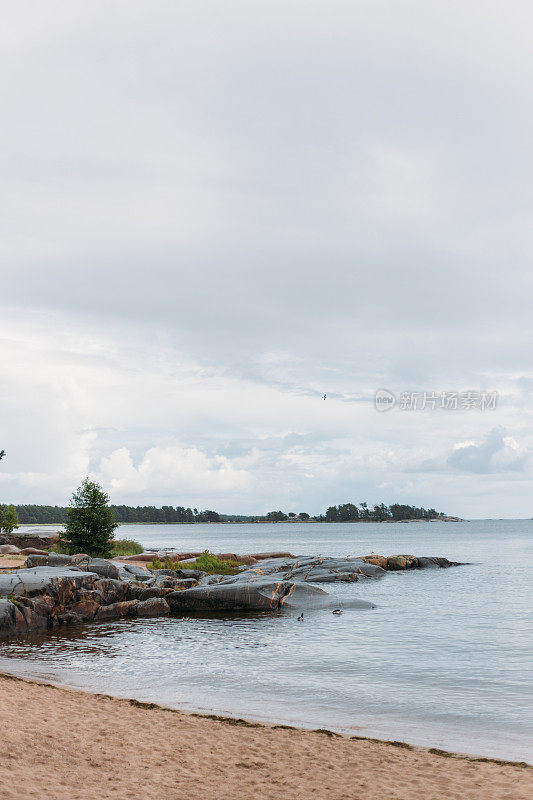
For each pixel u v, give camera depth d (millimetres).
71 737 12055
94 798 8992
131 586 36594
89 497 53344
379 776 11039
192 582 39938
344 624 30656
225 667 21203
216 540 160250
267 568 57812
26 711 13711
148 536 196500
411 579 56000
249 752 12219
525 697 17453
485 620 31703
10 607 28219
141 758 11289
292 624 30875
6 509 105500
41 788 9094
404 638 26703
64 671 20547
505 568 68312
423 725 14977
